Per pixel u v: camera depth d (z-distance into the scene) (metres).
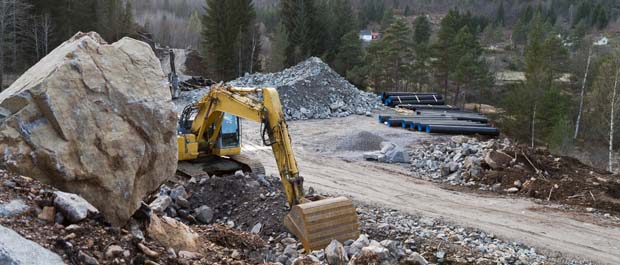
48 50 46.97
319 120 30.94
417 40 76.56
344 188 17.02
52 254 4.81
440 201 15.69
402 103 35.69
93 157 5.85
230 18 58.50
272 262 8.24
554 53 51.12
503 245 11.87
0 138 5.58
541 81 43.81
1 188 5.30
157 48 64.94
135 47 6.61
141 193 6.40
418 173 19.67
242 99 13.22
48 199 5.48
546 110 41.44
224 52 58.41
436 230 12.65
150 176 6.48
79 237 5.32
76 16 50.16
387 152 21.69
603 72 42.03
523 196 16.66
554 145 37.12
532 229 13.15
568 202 15.80
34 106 5.67
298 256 8.72
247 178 13.28
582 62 52.62
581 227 13.46
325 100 33.06
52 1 47.62
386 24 86.06
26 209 5.23
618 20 99.38
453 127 25.73
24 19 44.44
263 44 79.81
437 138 24.69
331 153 22.83
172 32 79.38
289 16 63.78
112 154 5.98
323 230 9.28
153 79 6.57
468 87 51.28
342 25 66.69
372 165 20.72
